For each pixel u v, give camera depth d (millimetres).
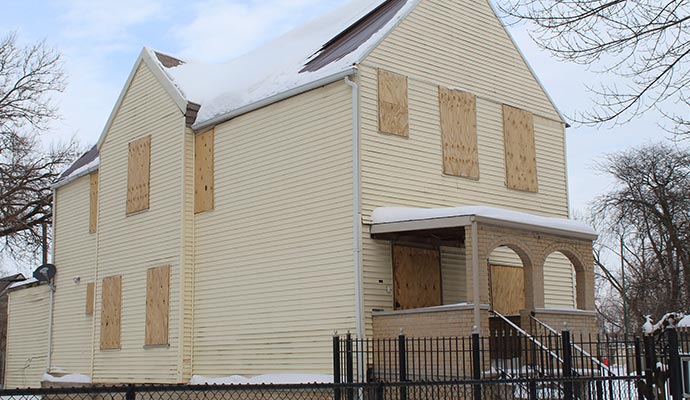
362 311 18031
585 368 17062
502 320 17672
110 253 26016
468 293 16547
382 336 17875
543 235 18250
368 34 20609
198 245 22766
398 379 16672
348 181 18812
